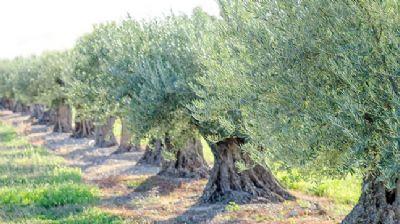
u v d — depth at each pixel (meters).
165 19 23.00
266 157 11.67
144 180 27.03
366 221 12.85
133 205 21.72
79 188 24.17
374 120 9.63
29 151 39.72
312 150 10.17
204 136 19.05
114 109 27.62
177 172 26.91
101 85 26.42
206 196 21.16
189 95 18.08
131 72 21.28
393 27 9.30
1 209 21.27
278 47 10.80
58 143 47.62
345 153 9.45
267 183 21.22
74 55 39.97
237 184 20.83
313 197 22.41
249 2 11.48
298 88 10.53
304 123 10.25
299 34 10.50
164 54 19.45
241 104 12.58
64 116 57.75
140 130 18.92
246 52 11.74
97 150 41.28
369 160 9.59
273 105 11.16
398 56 9.09
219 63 14.78
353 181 24.38
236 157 20.88
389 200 12.60
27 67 63.16
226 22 12.95
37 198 22.58
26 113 93.06
